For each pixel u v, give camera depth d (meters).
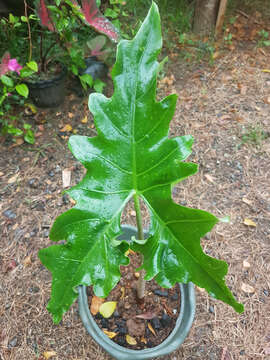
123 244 0.37
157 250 0.38
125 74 0.36
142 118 0.37
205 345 0.67
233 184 0.95
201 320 0.70
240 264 0.79
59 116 1.13
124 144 0.38
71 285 0.38
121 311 0.64
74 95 1.20
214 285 0.37
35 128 1.09
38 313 0.71
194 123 1.12
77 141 0.38
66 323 0.69
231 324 0.69
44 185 0.94
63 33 0.96
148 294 0.66
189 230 0.36
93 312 0.63
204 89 1.23
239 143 1.05
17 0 1.19
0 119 1.06
